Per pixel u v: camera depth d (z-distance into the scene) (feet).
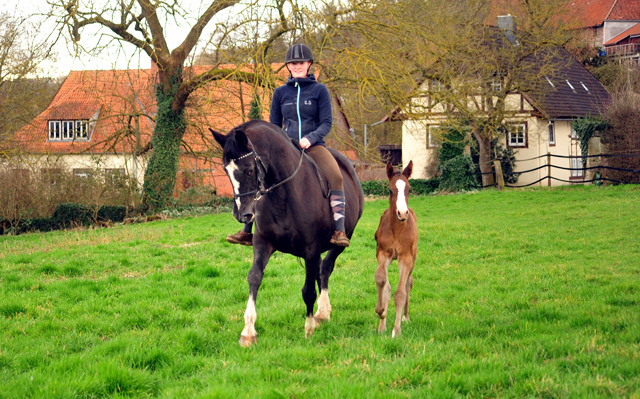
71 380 12.45
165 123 72.43
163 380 13.02
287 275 28.43
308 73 18.92
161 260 33.58
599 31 185.98
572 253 33.83
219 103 62.85
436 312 20.06
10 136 70.33
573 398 10.62
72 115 97.71
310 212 16.42
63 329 18.16
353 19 58.85
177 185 80.94
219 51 57.98
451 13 66.85
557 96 104.47
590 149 102.83
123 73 64.75
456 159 87.97
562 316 18.37
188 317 19.25
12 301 21.61
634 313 17.72
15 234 66.28
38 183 68.69
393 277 27.68
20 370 13.79
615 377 11.71
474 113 78.23
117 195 71.51
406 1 59.72
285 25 56.18
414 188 92.84
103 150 73.67
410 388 11.87
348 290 24.29
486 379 11.98
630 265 28.84
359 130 139.74
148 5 59.52
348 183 20.22
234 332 17.20
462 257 34.35
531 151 98.89
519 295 22.49
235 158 14.08
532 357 13.39
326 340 16.83
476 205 68.74
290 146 16.57
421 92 61.82
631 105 79.97
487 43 89.86
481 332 16.72
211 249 37.73
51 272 29.55
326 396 11.05
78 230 61.82
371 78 56.95
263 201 15.93
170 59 70.95
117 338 16.06
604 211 52.65
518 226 48.06
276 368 13.25
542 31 81.97
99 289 25.08
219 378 12.61
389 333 16.93
